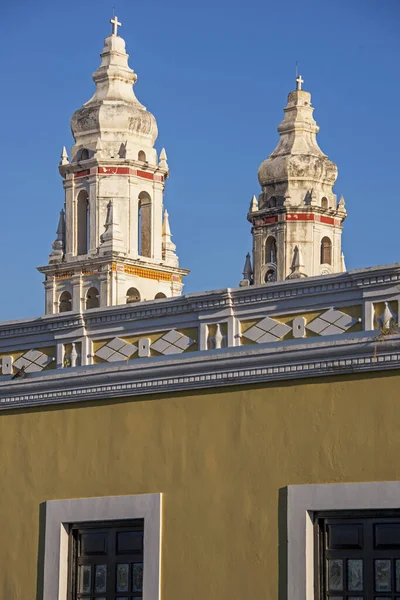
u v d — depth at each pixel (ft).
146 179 292.40
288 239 340.39
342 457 61.67
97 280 284.41
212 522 65.36
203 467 66.13
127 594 68.28
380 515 60.80
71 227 293.02
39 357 78.18
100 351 75.72
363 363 61.26
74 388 71.15
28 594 71.26
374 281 65.82
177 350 73.00
